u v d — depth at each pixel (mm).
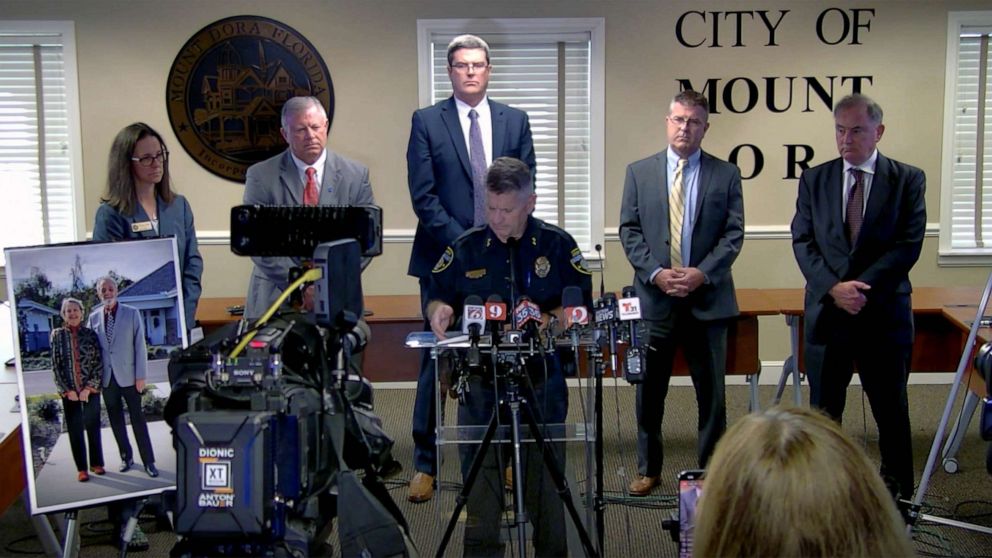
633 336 2379
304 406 1549
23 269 2414
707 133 5156
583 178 5266
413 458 4098
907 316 3244
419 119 3607
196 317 4152
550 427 2352
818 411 1047
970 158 5203
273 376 1523
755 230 5203
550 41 5141
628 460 4023
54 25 5016
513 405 2160
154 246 2527
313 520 1596
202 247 5215
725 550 898
